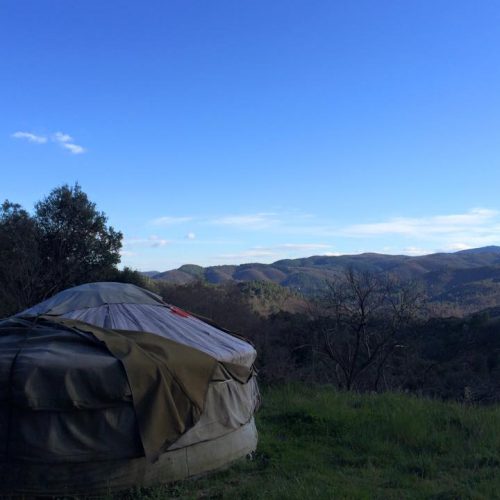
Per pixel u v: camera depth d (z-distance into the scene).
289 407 9.19
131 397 5.44
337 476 6.04
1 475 5.19
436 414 8.52
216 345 6.75
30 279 16.84
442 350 25.08
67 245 18.48
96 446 5.33
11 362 5.30
